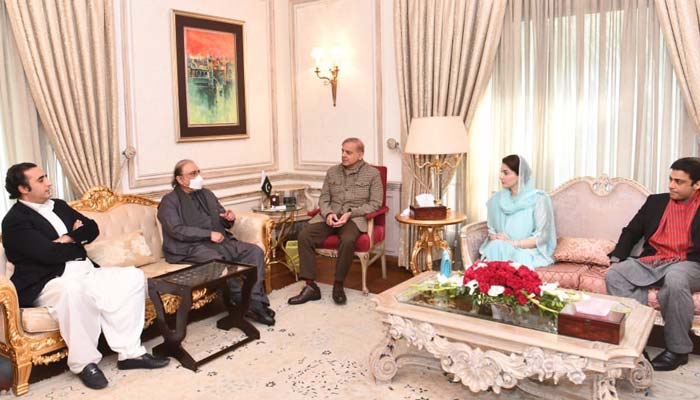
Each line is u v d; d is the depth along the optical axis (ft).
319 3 15.94
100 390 8.53
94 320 8.81
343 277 12.24
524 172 11.41
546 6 12.41
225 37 15.05
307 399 8.13
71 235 9.63
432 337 7.68
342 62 15.74
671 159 11.51
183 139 14.17
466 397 8.13
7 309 8.14
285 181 17.29
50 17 11.20
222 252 11.69
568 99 12.45
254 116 16.12
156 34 13.46
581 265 10.72
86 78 11.86
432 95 13.89
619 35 11.74
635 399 7.92
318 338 10.32
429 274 9.66
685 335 8.67
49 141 11.75
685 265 9.10
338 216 13.14
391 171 15.29
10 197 9.59
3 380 4.53
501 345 7.18
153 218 12.26
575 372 6.61
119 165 12.64
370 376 8.79
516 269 7.91
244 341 10.10
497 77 13.37
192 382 8.72
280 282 14.03
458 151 12.35
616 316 6.90
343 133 16.03
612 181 11.21
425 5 13.62
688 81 10.85
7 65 11.06
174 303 10.38
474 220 14.14
